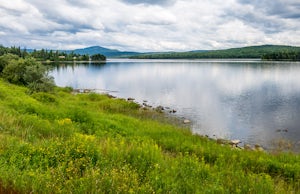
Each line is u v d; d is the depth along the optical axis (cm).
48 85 3409
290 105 3466
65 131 1192
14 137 898
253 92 4725
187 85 5922
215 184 614
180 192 574
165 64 17600
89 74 9175
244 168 1018
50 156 690
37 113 1638
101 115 1930
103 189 528
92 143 826
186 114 2953
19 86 3425
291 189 748
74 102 2891
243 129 2367
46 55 18062
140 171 680
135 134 1460
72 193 505
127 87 5669
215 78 7450
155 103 3709
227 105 3519
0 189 470
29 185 508
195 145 1298
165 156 967
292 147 1875
